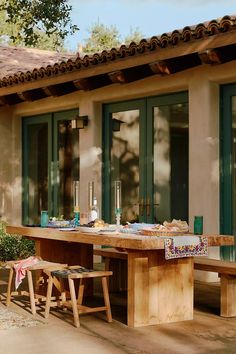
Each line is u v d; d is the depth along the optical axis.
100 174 10.03
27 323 5.99
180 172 8.76
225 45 6.93
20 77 9.93
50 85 9.56
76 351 5.03
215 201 8.14
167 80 8.55
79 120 9.99
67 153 10.89
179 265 6.16
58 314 6.40
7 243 10.21
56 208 11.12
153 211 9.21
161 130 9.09
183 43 7.38
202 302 6.98
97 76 9.22
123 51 8.05
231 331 5.70
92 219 6.93
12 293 6.85
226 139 8.18
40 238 7.18
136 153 9.48
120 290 7.66
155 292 6.00
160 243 5.62
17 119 11.88
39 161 11.59
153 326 5.90
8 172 11.84
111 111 9.94
